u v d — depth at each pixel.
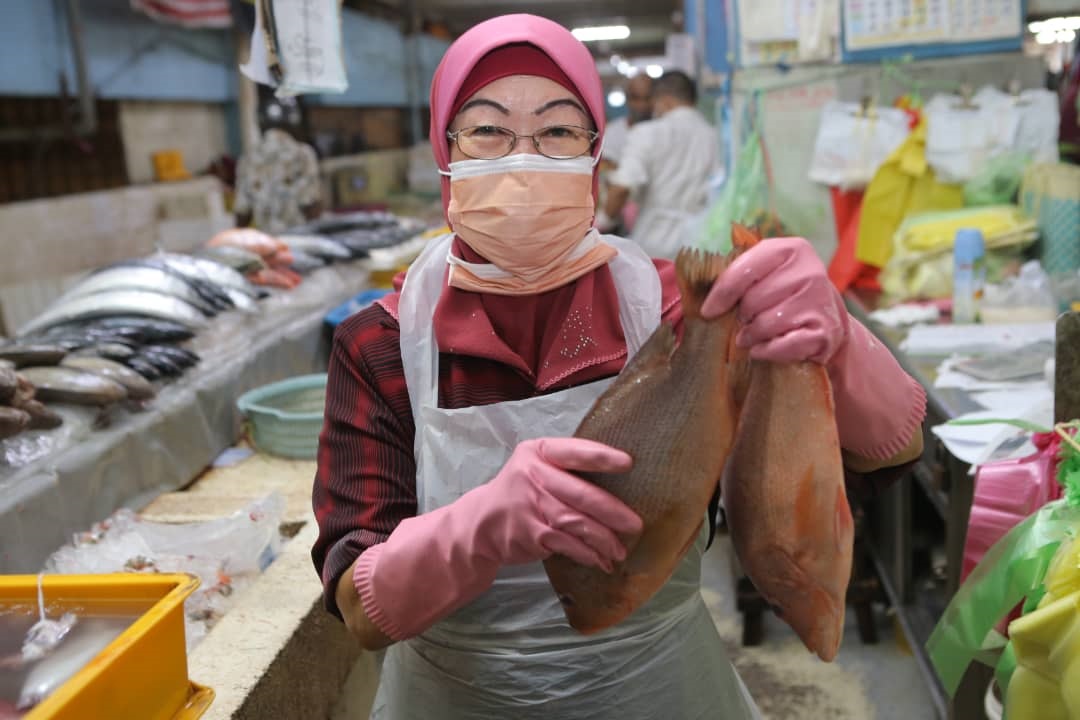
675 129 5.29
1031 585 1.40
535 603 1.20
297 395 2.82
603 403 1.04
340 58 2.27
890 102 3.93
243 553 1.90
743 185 4.02
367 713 2.06
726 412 1.02
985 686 2.10
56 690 0.97
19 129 5.23
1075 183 3.28
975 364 2.62
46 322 2.72
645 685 1.23
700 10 5.50
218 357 2.81
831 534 1.04
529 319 1.22
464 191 1.19
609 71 17.20
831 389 1.04
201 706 1.15
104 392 2.15
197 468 2.51
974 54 3.86
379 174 10.05
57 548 1.93
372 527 1.16
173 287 2.89
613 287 1.24
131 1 5.49
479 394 1.20
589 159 1.21
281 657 1.59
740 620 3.41
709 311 1.00
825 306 1.00
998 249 3.41
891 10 3.83
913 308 3.32
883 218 3.80
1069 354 1.62
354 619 1.10
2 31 4.97
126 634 1.04
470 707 1.24
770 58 3.97
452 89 1.21
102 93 5.94
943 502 2.28
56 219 5.38
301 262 3.78
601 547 0.96
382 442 1.20
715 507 1.32
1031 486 1.64
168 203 6.44
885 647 3.18
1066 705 1.22
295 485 2.41
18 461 1.94
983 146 3.67
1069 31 4.46
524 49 1.20
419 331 1.21
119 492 2.17
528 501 0.96
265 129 5.21
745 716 1.38
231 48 7.71
